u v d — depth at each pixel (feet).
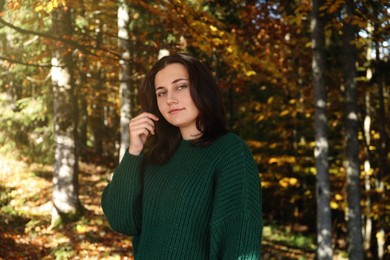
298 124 51.21
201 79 6.07
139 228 6.62
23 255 25.26
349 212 29.66
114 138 84.17
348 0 25.90
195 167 5.81
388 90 49.47
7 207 36.63
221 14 33.71
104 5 30.81
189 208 5.62
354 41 26.32
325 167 28.27
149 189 6.26
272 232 51.26
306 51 39.04
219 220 5.36
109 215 6.63
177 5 22.29
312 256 41.63
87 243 28.81
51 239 29.50
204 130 6.01
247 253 5.15
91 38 25.40
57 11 27.35
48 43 25.41
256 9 33.09
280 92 52.01
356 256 29.09
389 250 50.75
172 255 5.60
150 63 37.47
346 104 29.45
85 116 67.26
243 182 5.45
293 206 57.72
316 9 27.91
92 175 58.44
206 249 5.63
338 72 40.60
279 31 34.32
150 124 6.54
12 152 52.49
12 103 56.44
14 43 33.19
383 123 42.93
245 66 26.86
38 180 47.57
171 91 6.12
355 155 29.30
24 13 25.44
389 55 37.14
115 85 58.90
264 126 58.85
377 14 25.12
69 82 34.04
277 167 49.90
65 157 34.24
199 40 24.09
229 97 57.36
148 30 31.68
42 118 50.42
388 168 46.09
